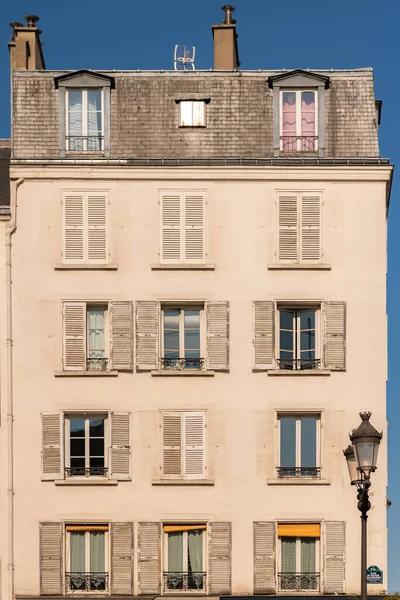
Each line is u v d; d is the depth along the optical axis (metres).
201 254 32.12
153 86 33.41
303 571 30.97
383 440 31.38
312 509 31.03
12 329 31.75
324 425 31.31
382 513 31.11
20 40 35.50
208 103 33.22
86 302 31.92
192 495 31.08
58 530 30.89
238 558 30.83
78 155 32.81
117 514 30.98
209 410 31.36
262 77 33.50
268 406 31.38
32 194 32.38
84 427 31.55
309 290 31.94
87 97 33.28
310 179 32.38
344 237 32.22
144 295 31.88
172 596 30.64
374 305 31.91
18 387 31.48
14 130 33.00
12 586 30.66
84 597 30.59
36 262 32.06
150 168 32.34
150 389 31.45
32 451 31.23
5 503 30.97
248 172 32.38
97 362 31.83
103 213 32.28
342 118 33.12
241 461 31.20
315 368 31.77
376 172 32.44
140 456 31.20
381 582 30.69
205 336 31.83
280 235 32.16
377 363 31.64
